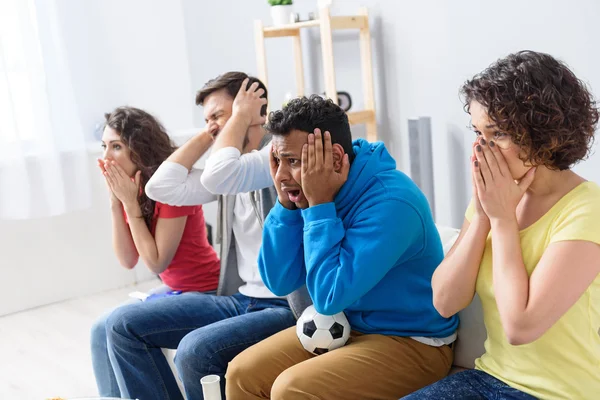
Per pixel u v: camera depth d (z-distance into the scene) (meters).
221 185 2.10
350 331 1.82
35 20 3.75
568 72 1.35
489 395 1.47
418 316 1.75
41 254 3.93
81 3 4.23
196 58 4.68
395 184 1.73
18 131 3.71
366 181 1.76
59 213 3.86
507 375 1.46
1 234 3.81
